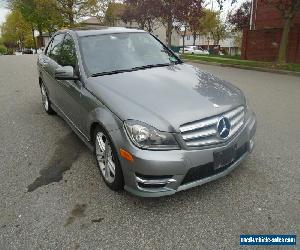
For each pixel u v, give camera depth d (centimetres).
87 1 3275
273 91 866
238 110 345
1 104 700
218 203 331
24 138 507
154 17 2517
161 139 295
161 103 318
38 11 3459
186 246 276
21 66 1341
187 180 309
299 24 1652
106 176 356
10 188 366
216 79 406
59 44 520
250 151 369
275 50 1814
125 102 324
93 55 423
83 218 313
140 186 310
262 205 327
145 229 297
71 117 455
